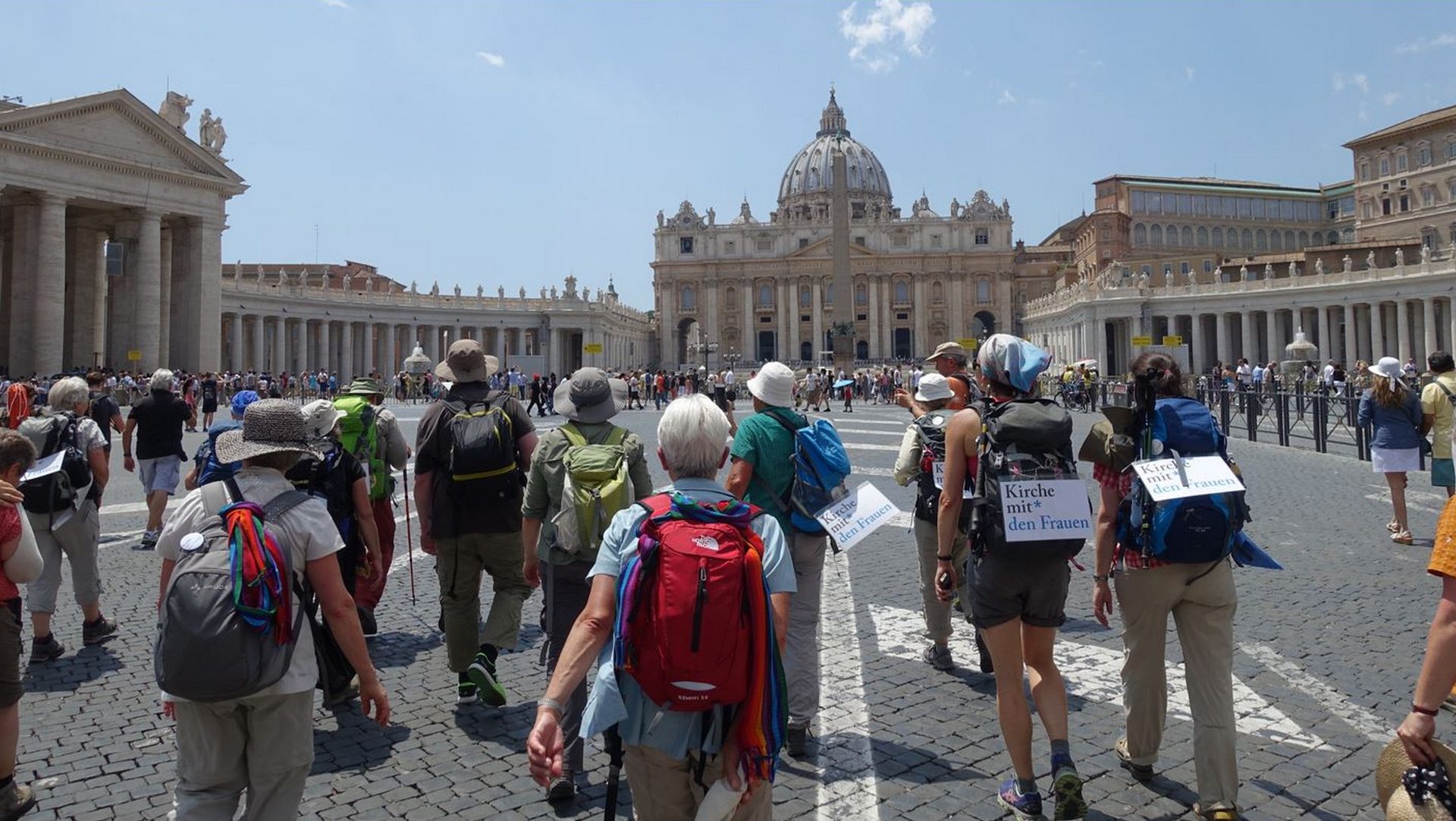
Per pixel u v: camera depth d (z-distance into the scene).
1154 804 4.30
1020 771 4.17
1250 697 5.55
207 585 3.18
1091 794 4.40
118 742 5.08
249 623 3.18
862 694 5.81
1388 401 9.89
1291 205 92.56
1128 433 4.29
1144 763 4.51
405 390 51.53
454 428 5.57
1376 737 4.99
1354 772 4.59
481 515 5.57
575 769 4.45
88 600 6.75
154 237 45.00
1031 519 4.03
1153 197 87.75
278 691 3.35
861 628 7.17
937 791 4.48
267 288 61.31
